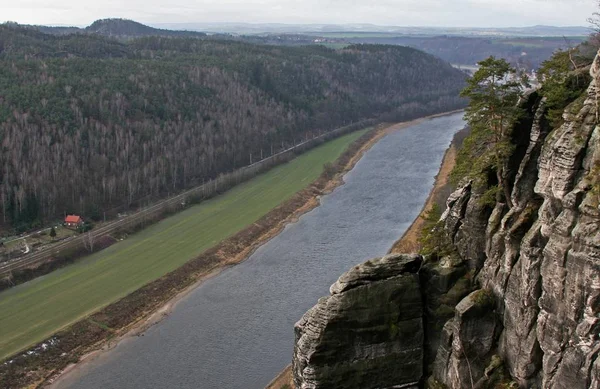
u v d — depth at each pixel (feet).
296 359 167.43
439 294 162.40
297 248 415.03
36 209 444.55
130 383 263.29
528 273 138.51
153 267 385.91
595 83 131.44
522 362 140.97
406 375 160.97
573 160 128.57
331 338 159.22
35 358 281.33
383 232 435.53
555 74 155.74
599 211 120.78
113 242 433.07
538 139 149.18
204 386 257.34
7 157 449.89
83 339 300.61
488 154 169.48
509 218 152.05
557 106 146.61
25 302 337.31
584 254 121.49
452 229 171.22
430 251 172.86
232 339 294.87
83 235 426.51
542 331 133.90
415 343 160.45
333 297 161.07
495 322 152.76
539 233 137.90
